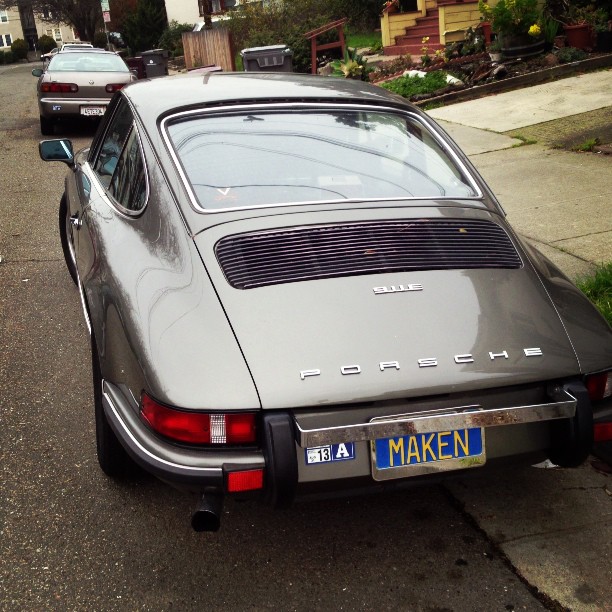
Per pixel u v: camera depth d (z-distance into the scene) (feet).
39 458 11.41
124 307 8.95
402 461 8.05
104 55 44.55
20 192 29.12
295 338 8.10
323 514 10.17
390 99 11.98
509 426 8.46
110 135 13.37
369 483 8.13
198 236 9.27
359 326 8.28
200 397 7.69
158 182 10.14
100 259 10.37
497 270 9.48
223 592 8.77
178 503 10.39
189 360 7.95
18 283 18.80
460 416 8.03
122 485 10.75
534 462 8.86
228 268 8.82
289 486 7.66
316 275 8.80
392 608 8.49
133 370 8.41
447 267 9.26
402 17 56.95
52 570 9.13
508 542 9.54
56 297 17.80
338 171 10.50
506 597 8.62
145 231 9.96
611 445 11.58
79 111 41.14
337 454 7.97
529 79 38.65
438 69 43.50
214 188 9.96
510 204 22.61
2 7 170.81
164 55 72.59
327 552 9.43
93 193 12.75
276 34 57.77
